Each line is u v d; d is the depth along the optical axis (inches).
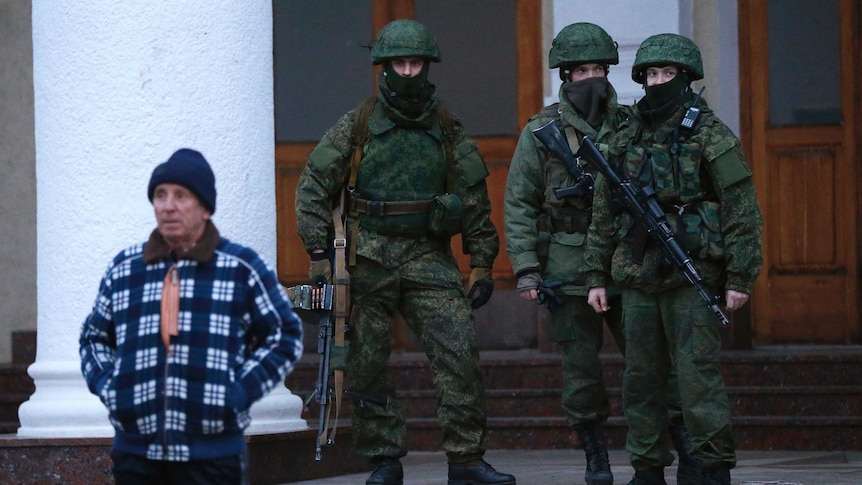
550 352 1263.5
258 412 870.4
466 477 793.6
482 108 1419.8
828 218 1357.0
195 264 457.1
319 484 859.4
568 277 805.9
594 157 754.2
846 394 1128.2
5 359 1374.3
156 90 842.8
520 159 819.4
